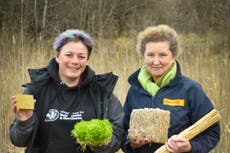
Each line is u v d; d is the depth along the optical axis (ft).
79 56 10.23
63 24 50.90
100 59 27.07
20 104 9.72
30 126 9.90
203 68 25.08
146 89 10.94
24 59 26.21
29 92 10.27
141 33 11.12
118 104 10.48
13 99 9.82
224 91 21.33
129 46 41.37
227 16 56.08
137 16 59.98
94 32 46.11
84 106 10.25
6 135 21.56
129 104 11.25
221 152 19.63
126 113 11.26
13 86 23.45
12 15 47.11
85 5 49.60
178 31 61.31
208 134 10.66
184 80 10.80
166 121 10.36
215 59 26.96
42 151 10.36
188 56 29.55
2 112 21.98
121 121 10.34
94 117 10.20
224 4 56.75
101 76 10.50
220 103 20.80
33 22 48.62
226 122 20.07
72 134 9.96
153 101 10.77
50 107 10.25
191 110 10.62
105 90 10.34
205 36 56.59
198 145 10.37
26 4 48.44
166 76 10.70
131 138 10.56
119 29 56.29
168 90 10.73
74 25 51.13
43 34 45.24
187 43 53.26
